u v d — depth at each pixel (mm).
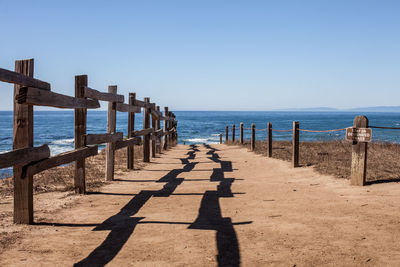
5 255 3387
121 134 8734
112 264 3195
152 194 6707
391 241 3621
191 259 3314
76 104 5590
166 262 3248
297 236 3928
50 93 4543
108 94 7559
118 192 6902
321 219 4590
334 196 6047
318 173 8531
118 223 4621
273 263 3180
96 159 12805
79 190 6672
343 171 8375
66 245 3725
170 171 10125
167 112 19422
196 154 15859
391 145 16484
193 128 66000
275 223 4496
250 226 4398
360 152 6762
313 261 3195
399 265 3031
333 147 16156
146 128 12359
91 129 61250
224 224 4527
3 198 6406
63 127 70188
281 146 17969
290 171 9336
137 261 3273
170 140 22109
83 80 6039
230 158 13547
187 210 5383
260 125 79438
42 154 4598
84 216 5004
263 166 10828
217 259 3309
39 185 7473
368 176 7566
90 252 3516
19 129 4258
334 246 3557
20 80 3879
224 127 70375
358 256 3268
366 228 4094
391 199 5461
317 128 65938
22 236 4000
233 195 6555
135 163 11836
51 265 3158
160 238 3967
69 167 10531
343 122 102688
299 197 6141
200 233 4137
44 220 4750
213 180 8391
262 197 6293
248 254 3422
